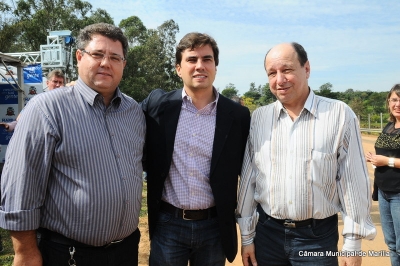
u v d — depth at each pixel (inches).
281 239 92.0
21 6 1061.8
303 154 87.6
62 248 79.3
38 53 536.1
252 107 1512.1
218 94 103.3
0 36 769.6
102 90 82.9
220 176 98.7
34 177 74.9
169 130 99.4
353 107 1612.9
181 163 98.8
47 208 78.4
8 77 346.6
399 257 135.0
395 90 138.3
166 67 1498.5
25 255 76.3
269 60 90.7
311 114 88.8
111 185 79.6
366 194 87.7
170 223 99.7
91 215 77.5
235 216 105.0
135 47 1305.4
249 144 100.3
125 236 86.4
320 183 87.1
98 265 82.6
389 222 137.3
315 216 88.0
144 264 165.3
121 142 84.0
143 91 1269.7
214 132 100.4
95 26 85.0
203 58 97.3
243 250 100.6
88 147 77.7
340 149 87.6
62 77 216.1
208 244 101.0
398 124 140.6
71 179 76.6
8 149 75.9
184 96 102.2
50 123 75.5
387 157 134.6
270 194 91.7
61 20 1073.5
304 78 90.3
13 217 72.9
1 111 340.5
